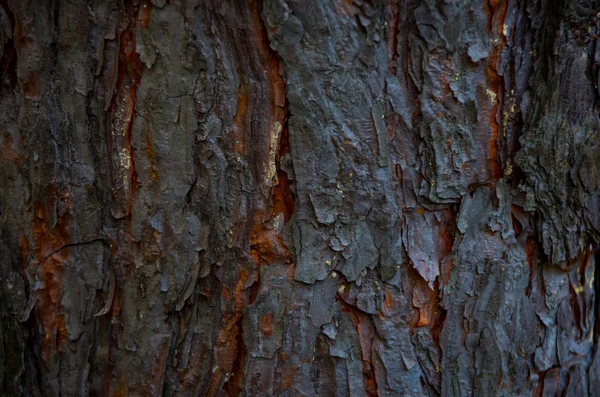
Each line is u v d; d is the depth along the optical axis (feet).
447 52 2.30
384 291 2.32
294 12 2.25
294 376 2.31
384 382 2.32
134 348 2.32
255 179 2.30
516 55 2.32
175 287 2.31
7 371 2.31
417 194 2.32
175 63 2.27
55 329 2.32
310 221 2.30
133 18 2.27
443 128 2.31
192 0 2.26
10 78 2.29
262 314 2.31
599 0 2.29
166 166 2.29
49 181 2.30
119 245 2.32
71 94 2.29
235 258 2.32
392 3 2.29
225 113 2.29
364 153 2.29
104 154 2.30
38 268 2.31
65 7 2.27
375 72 2.29
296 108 2.27
